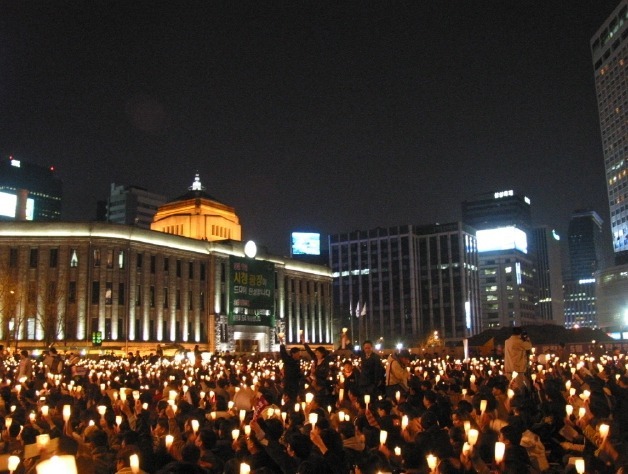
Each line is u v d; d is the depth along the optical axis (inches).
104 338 3233.3
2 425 553.9
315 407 563.2
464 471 336.5
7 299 3095.5
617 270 5925.2
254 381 881.5
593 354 1692.9
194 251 3816.4
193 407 607.2
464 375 988.6
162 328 3555.6
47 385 895.1
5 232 3243.1
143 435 475.5
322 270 4879.4
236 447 414.9
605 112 7258.9
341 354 1352.1
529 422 595.8
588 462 374.3
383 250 7524.6
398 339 6855.3
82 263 3255.4
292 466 350.6
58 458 193.0
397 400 617.6
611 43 7130.9
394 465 398.0
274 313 4192.9
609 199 7145.7
